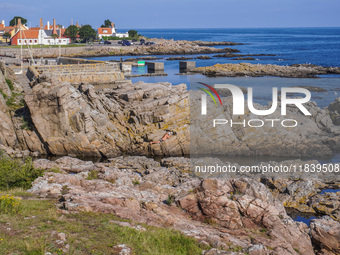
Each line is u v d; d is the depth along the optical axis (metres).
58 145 47.72
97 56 170.12
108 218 17.64
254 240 18.47
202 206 20.48
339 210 27.34
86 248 13.88
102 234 15.46
